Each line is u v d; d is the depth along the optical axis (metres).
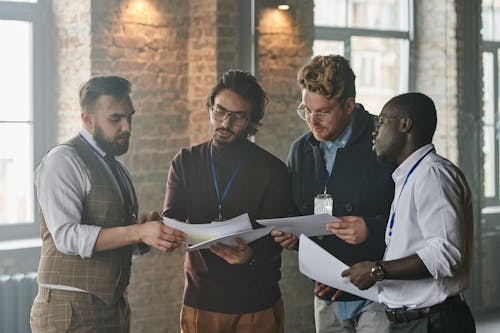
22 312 5.57
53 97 6.13
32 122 6.09
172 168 3.57
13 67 6.00
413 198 2.88
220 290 3.43
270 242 3.49
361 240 3.24
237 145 3.49
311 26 6.50
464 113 7.83
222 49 6.00
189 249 3.04
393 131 2.94
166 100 6.04
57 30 6.04
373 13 7.66
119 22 5.82
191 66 6.10
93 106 3.29
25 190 6.09
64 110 6.04
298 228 3.25
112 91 3.28
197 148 3.56
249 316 3.46
